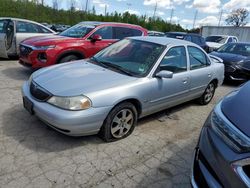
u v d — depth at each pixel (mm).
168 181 2938
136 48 4414
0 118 4004
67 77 3580
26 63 6422
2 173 2779
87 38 6859
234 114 2156
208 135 2260
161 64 4105
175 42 4641
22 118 4062
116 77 3676
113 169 3037
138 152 3455
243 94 2426
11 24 8117
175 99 4551
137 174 2996
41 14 46219
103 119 3322
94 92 3232
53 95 3205
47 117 3172
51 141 3477
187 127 4469
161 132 4145
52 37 6801
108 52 4613
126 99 3531
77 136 3525
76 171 2930
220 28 26984
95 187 2715
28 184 2658
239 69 8086
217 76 5730
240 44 9492
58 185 2688
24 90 3701
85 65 4176
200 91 5340
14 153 3145
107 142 3580
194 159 2447
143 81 3760
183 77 4551
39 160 3059
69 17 48781
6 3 42938
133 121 3812
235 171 1866
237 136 1946
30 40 6664
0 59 8578
